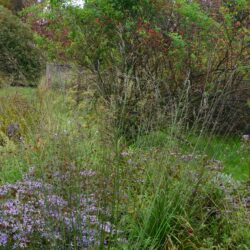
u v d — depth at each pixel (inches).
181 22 338.3
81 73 318.0
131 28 319.3
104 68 333.1
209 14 358.9
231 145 281.6
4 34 600.7
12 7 1059.3
